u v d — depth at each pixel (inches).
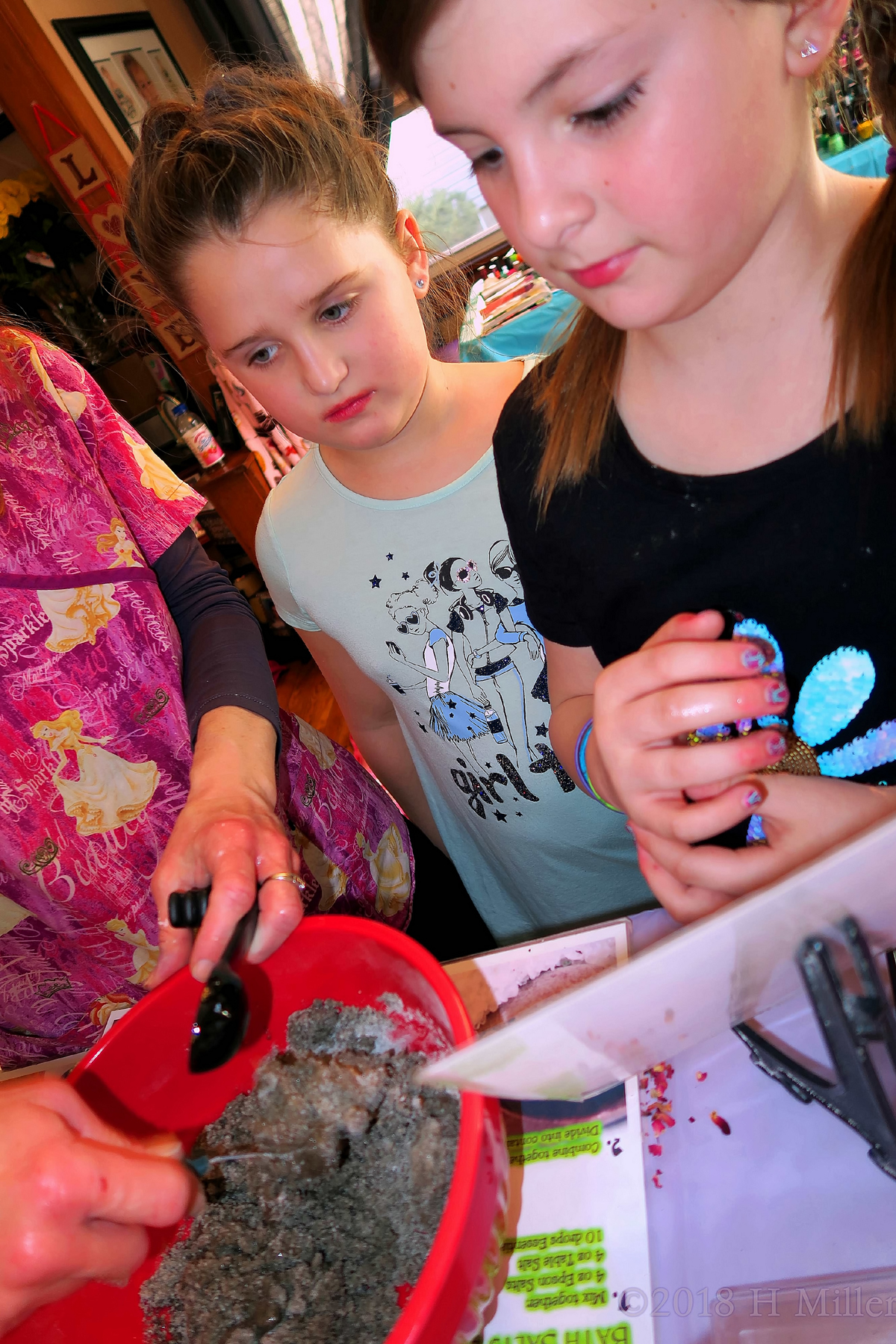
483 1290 17.5
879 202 20.3
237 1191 22.6
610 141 16.4
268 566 44.2
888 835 14.0
